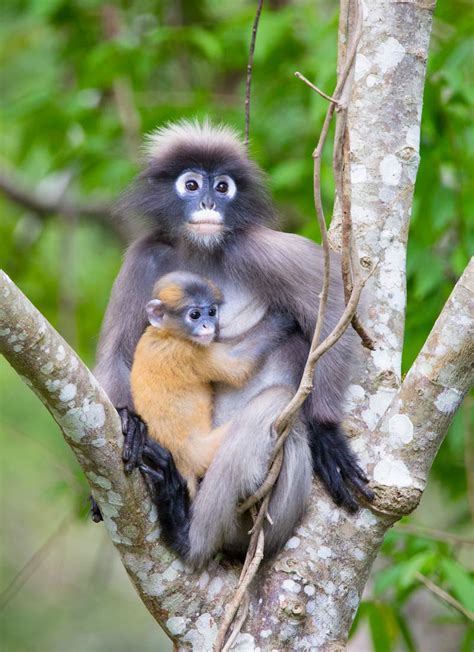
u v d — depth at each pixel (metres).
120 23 15.73
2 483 18.94
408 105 7.75
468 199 11.06
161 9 15.82
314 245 8.13
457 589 8.66
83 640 18.73
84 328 16.27
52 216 17.61
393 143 7.67
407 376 7.03
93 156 13.47
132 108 13.82
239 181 8.35
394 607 9.73
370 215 7.56
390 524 7.04
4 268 17.36
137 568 6.88
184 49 14.37
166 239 8.55
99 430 6.43
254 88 14.24
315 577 6.97
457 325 6.77
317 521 7.10
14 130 16.97
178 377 7.63
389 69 7.76
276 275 7.98
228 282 8.33
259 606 6.91
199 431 7.62
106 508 6.72
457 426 11.02
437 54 11.30
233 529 7.33
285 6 14.88
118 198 8.90
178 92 15.05
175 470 7.10
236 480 7.30
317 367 7.50
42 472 18.97
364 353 7.41
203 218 8.19
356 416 7.31
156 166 8.52
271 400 7.51
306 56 13.11
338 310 7.61
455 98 11.31
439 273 10.75
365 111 7.73
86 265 18.38
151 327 7.82
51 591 19.12
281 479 7.23
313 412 7.41
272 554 7.14
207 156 8.34
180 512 7.05
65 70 16.05
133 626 19.23
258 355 7.91
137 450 6.71
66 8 15.40
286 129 14.02
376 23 7.82
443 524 13.69
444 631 14.65
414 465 6.96
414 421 6.93
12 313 6.00
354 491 7.06
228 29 13.70
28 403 17.12
